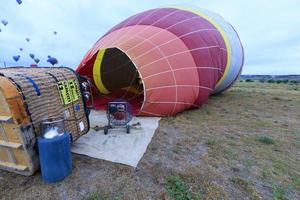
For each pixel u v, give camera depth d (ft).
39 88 11.91
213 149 16.52
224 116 27.14
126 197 10.59
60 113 13.55
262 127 22.91
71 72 15.64
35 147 11.73
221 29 36.55
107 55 32.89
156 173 12.80
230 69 37.76
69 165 12.33
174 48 25.45
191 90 25.39
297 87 77.97
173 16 30.71
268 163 14.58
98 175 12.41
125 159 14.28
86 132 17.01
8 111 10.59
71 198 10.48
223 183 12.04
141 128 20.43
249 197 10.94
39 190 11.05
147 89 22.80
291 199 10.91
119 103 19.44
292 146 17.79
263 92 52.95
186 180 12.20
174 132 19.93
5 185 11.50
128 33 27.25
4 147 11.88
